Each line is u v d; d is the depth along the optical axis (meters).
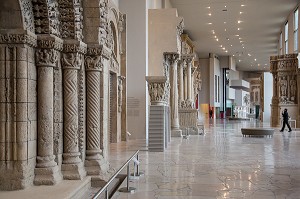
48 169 6.37
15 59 5.99
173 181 8.29
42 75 6.47
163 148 13.55
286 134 23.30
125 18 17.03
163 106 13.66
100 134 7.83
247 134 21.02
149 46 18.75
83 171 7.13
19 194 5.64
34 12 6.38
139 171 9.42
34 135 6.38
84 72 7.53
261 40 41.59
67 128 7.08
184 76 27.75
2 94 5.99
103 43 7.80
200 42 42.12
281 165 10.56
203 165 10.51
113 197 6.83
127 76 17.84
